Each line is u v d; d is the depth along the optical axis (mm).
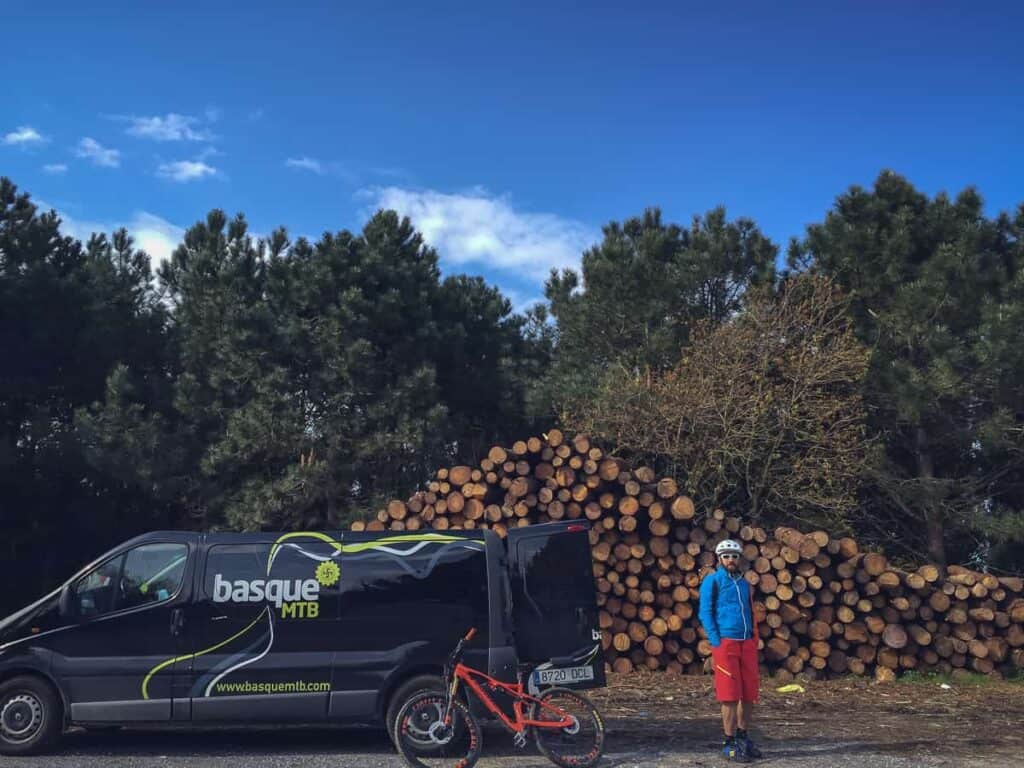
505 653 7637
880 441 15320
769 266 17016
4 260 18266
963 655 12203
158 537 7867
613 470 12719
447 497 13023
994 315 13602
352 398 16984
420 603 7730
